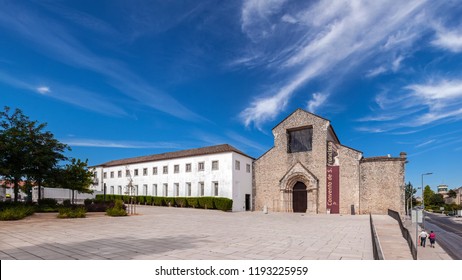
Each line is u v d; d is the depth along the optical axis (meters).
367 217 30.20
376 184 35.03
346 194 36.22
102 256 9.54
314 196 37.38
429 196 121.44
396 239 17.58
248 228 18.36
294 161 40.38
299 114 41.00
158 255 9.76
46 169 25.44
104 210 29.28
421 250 24.31
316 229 18.55
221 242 12.52
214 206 39.66
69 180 30.56
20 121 24.95
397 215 25.45
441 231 44.28
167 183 47.78
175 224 19.88
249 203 43.50
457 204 111.56
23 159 23.62
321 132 38.84
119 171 56.12
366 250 11.38
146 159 51.88
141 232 15.36
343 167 36.91
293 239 13.84
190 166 45.31
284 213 37.00
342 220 26.31
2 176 23.73
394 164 34.56
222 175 41.12
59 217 22.47
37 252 10.09
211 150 43.75
